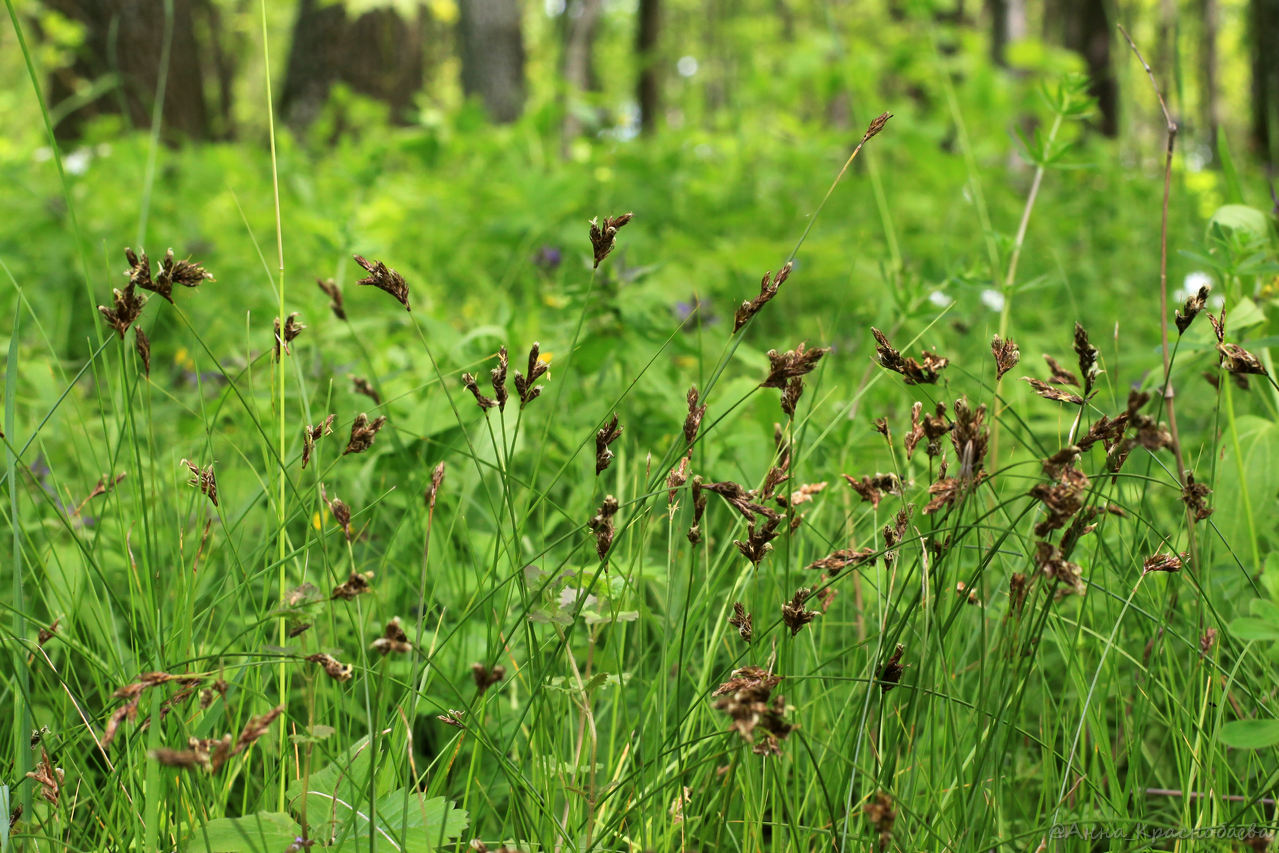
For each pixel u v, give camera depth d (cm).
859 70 275
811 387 107
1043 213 230
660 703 81
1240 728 76
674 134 264
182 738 79
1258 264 88
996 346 77
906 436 78
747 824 79
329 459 98
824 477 94
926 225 223
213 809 79
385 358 107
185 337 145
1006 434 104
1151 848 79
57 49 369
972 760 82
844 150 271
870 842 78
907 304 102
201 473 81
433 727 89
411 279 138
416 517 92
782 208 232
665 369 102
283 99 498
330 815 76
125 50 381
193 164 258
